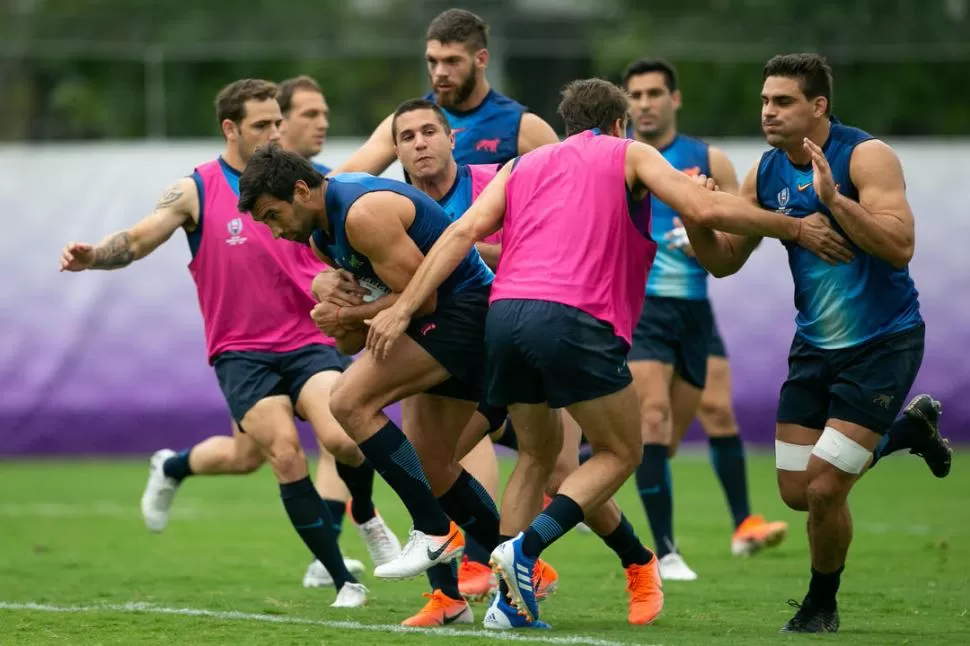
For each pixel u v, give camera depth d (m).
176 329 52.12
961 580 25.94
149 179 52.59
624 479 19.72
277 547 32.59
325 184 19.78
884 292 19.53
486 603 24.14
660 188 19.17
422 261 19.80
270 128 24.92
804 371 20.22
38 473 49.53
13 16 55.47
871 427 19.30
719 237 20.66
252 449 28.27
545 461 20.95
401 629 19.91
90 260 23.48
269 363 24.44
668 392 28.86
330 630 19.81
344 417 20.16
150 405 52.03
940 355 51.88
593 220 19.34
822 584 20.00
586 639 18.78
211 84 62.72
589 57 55.59
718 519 37.91
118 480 47.50
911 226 18.94
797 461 20.38
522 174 19.86
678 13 73.44
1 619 21.09
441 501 21.84
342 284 20.48
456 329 20.27
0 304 52.31
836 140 19.75
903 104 61.88
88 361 52.22
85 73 66.38
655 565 21.25
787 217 19.23
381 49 54.50
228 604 23.16
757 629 20.30
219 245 24.47
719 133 64.19
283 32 54.69
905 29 53.72
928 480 46.91
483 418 23.14
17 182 52.41
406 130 21.97
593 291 19.20
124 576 27.48
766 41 54.50
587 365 19.12
